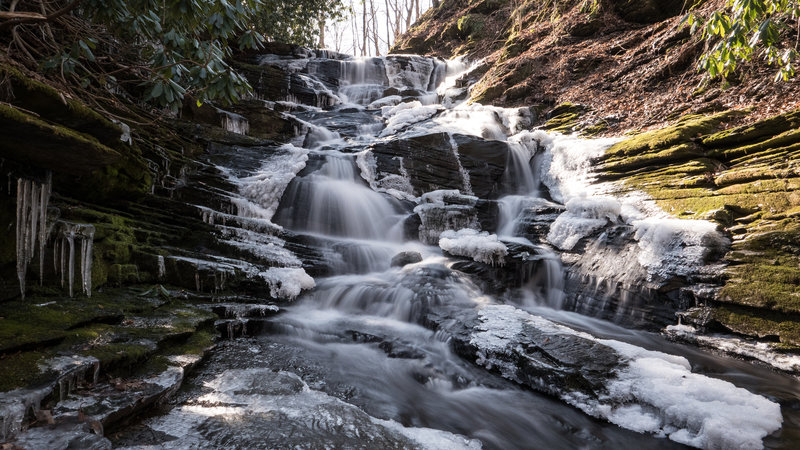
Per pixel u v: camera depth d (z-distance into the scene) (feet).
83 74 18.94
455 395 13.55
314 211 26.61
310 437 9.61
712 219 18.34
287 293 19.08
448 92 50.31
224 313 16.40
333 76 52.75
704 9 34.35
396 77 55.62
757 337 15.06
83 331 11.55
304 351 15.49
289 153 29.68
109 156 12.75
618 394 12.31
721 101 27.04
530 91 41.52
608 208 22.29
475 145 31.91
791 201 17.17
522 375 13.97
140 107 25.03
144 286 16.48
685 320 17.02
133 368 11.09
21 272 12.13
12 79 10.42
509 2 66.18
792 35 27.12
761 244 16.46
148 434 9.12
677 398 11.67
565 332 15.43
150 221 19.71
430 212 26.96
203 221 21.06
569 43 44.96
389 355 15.78
